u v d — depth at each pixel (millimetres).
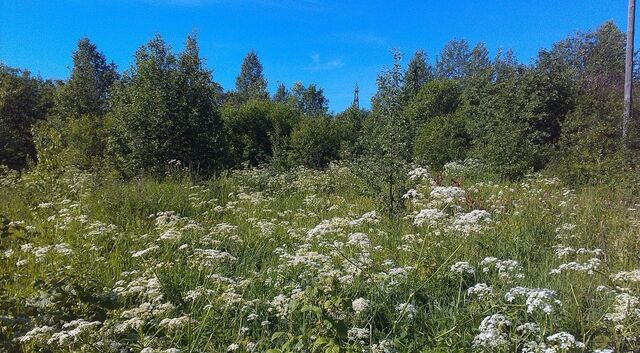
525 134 15945
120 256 6180
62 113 31297
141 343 3793
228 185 12680
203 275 5375
